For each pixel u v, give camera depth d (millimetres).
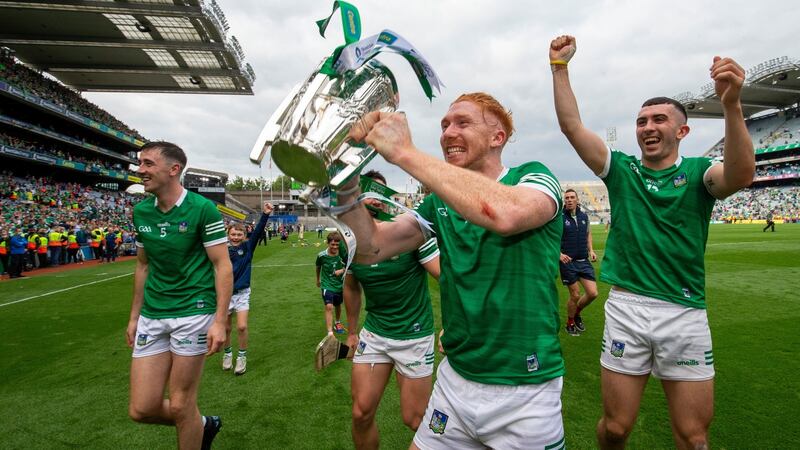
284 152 1073
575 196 5449
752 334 5297
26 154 27312
